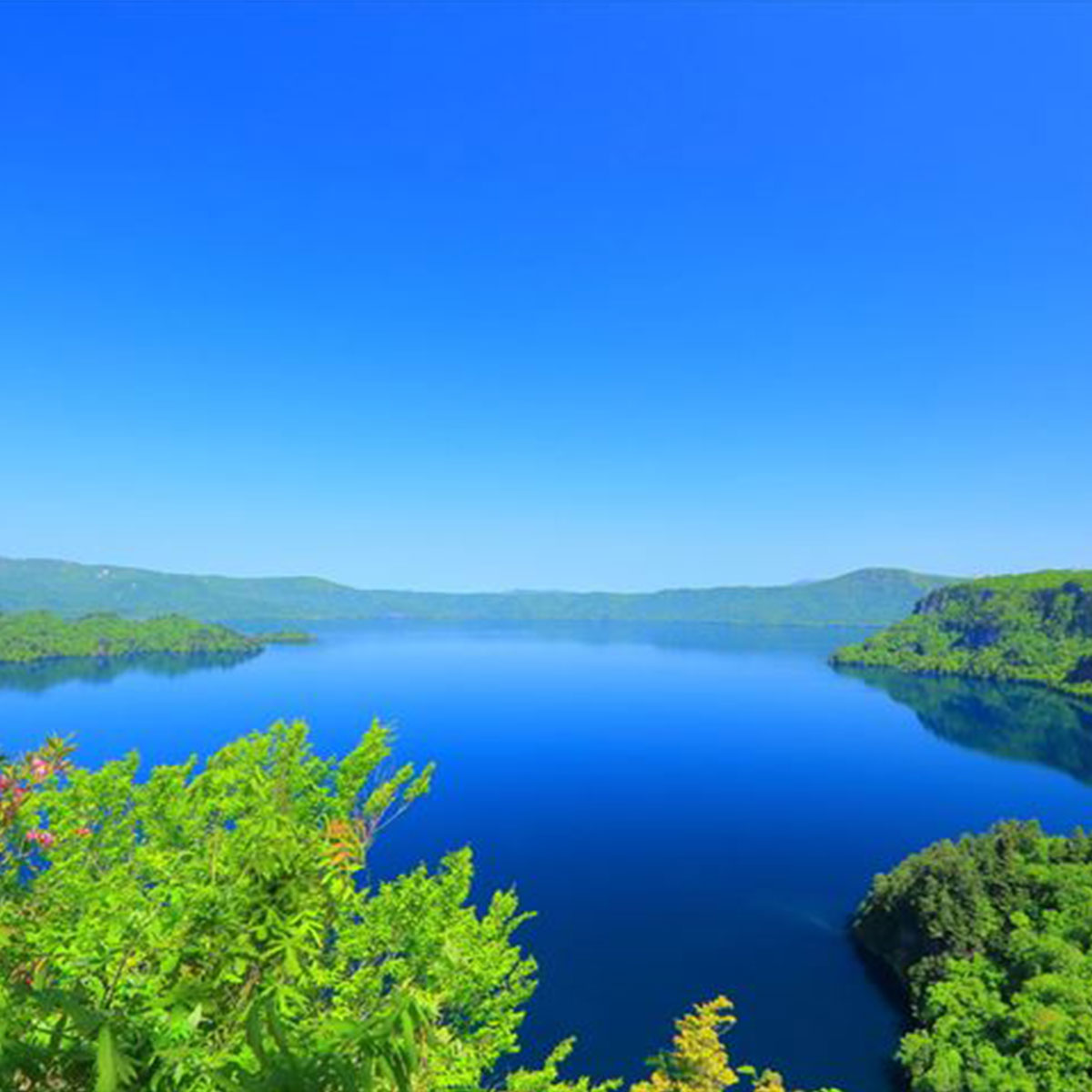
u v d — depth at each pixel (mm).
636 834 138875
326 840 8711
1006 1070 52844
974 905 77438
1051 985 59594
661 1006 75875
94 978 5207
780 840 135625
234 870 6746
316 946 7961
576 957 86938
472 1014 12789
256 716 189500
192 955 5855
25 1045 3537
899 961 82000
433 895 12477
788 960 86625
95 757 122125
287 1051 3545
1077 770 189875
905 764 197750
